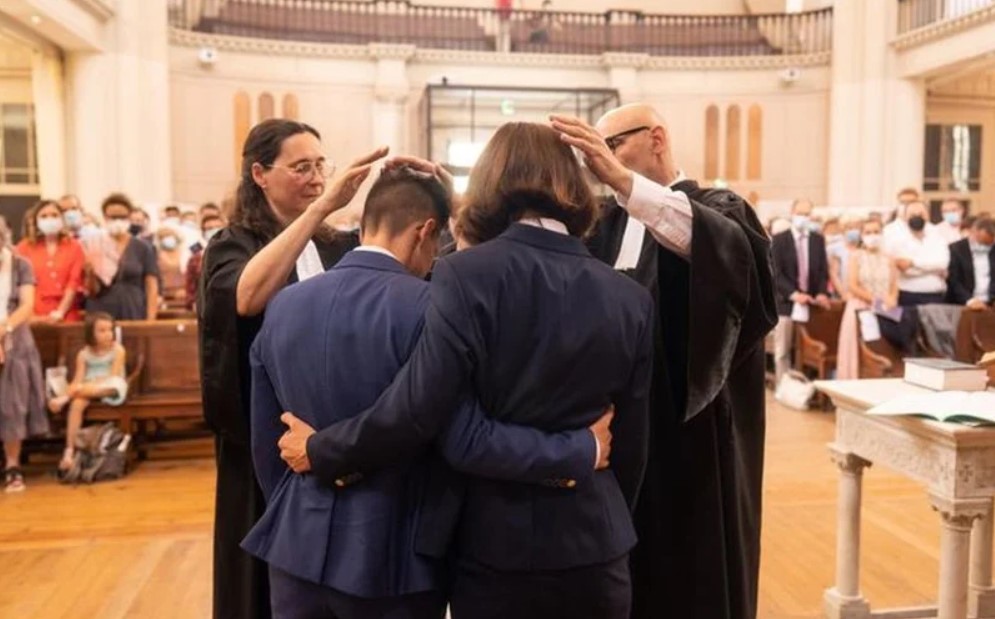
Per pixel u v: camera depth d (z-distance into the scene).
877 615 3.07
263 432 1.59
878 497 4.58
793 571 3.59
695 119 13.93
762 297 1.93
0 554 3.79
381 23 13.67
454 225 1.73
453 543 1.50
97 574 3.57
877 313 6.60
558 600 1.44
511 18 14.29
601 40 14.40
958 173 14.02
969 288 6.86
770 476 5.00
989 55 10.84
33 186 11.40
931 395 2.59
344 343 1.45
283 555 1.46
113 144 10.84
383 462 1.40
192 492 4.77
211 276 1.88
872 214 8.33
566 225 1.52
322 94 12.98
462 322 1.35
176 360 5.41
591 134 1.64
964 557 2.45
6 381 4.77
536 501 1.43
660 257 1.95
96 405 5.16
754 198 13.94
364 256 1.54
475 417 1.39
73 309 5.75
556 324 1.40
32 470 5.23
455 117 13.72
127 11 10.87
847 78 12.91
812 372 7.57
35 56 10.31
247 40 12.51
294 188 1.97
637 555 1.98
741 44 14.30
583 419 1.45
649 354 1.52
